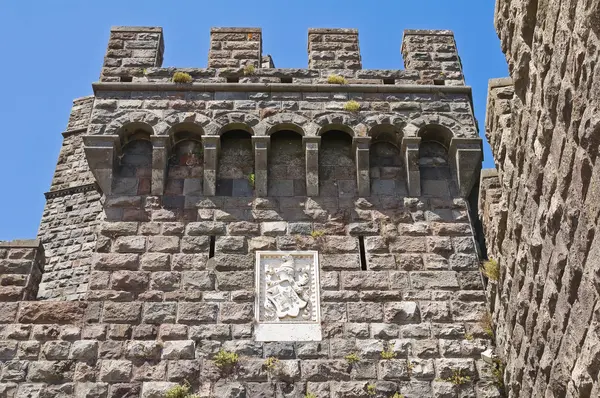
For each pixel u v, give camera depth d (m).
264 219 16.92
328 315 15.57
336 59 19.61
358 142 17.86
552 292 10.54
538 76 10.32
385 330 15.44
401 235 16.88
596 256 8.78
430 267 16.42
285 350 15.02
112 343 15.02
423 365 15.02
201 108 18.22
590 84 8.47
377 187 17.59
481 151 17.84
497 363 14.88
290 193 17.39
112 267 16.08
